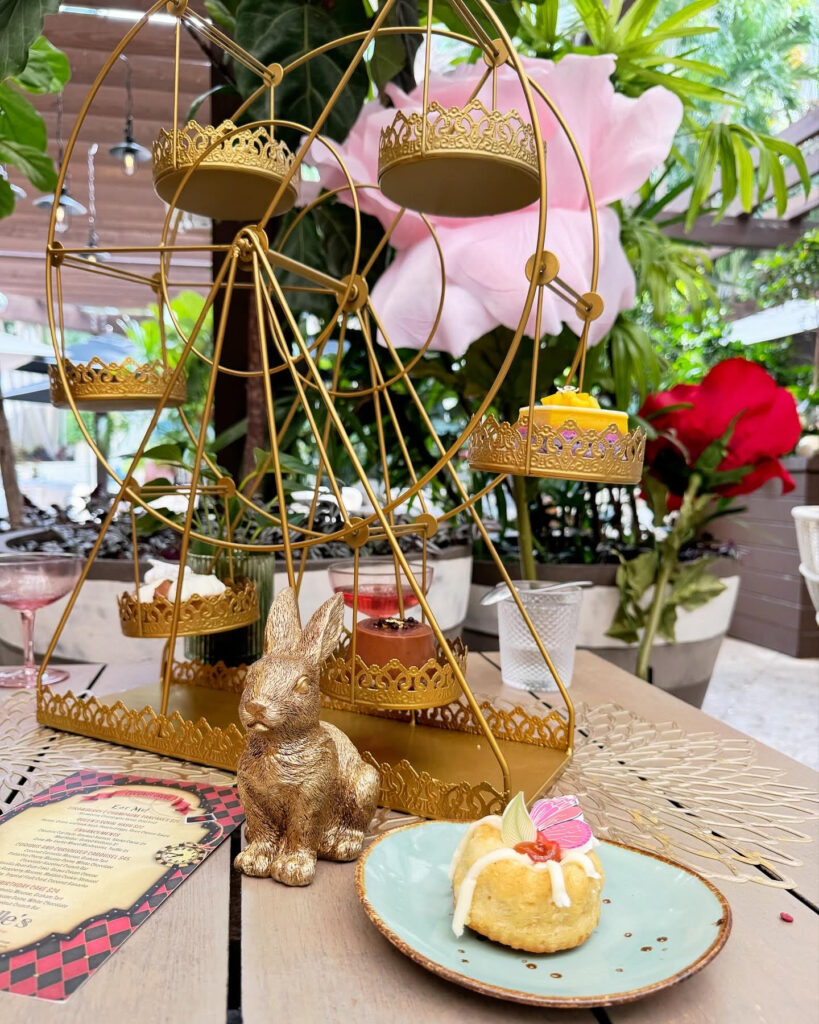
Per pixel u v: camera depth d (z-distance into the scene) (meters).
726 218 3.16
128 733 0.66
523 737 0.66
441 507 1.49
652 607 1.20
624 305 1.09
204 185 0.66
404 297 0.95
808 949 0.40
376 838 0.47
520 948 0.37
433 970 0.34
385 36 1.00
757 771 0.64
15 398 2.36
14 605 0.84
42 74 1.47
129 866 0.46
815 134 2.71
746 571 2.84
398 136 0.49
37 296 3.97
